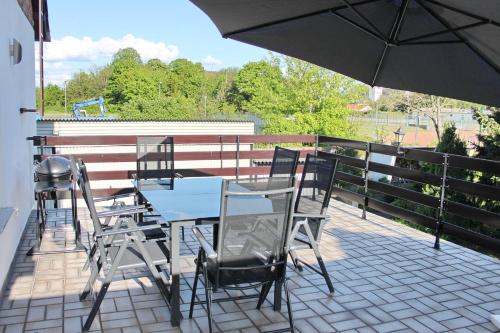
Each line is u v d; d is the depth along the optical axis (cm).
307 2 276
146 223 366
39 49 1110
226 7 306
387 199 1235
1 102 371
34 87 661
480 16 222
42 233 486
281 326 304
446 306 346
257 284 292
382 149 597
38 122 1178
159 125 1328
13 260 401
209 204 346
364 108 1906
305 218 354
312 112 1855
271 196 267
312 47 321
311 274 399
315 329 302
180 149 1137
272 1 282
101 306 325
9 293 345
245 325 304
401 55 295
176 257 296
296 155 421
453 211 493
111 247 333
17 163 460
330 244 494
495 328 313
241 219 262
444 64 279
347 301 348
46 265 405
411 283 389
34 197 624
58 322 301
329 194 358
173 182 464
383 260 446
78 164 313
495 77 262
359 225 578
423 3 250
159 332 291
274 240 276
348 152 1048
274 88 1942
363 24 284
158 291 352
